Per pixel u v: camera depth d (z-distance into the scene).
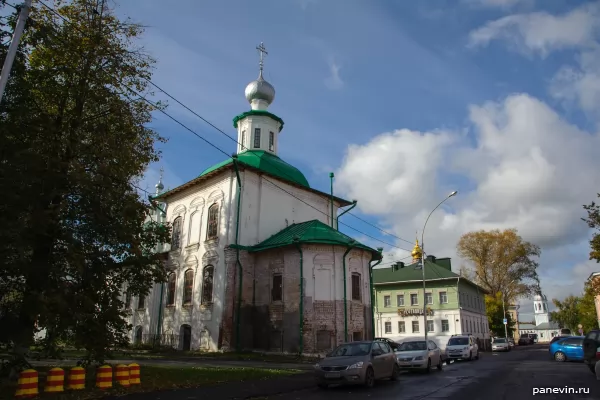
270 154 37.00
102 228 14.00
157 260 15.71
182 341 31.78
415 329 52.34
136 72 16.88
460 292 53.03
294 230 30.84
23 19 11.67
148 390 12.85
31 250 12.99
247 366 20.36
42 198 12.84
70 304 12.88
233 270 29.30
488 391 13.59
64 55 15.49
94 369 14.66
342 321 27.48
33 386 11.09
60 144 14.03
